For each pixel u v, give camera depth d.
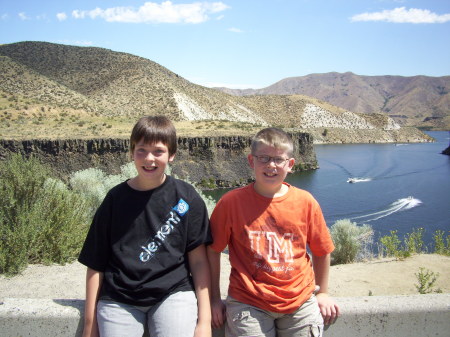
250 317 3.10
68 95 112.12
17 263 6.75
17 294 5.96
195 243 3.26
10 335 3.18
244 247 3.31
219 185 75.38
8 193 7.52
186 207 3.24
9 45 188.50
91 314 3.07
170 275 3.13
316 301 3.32
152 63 177.38
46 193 8.20
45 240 7.46
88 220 9.45
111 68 167.75
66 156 64.62
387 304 3.35
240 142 79.12
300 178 76.75
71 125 82.31
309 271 3.35
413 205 49.75
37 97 104.75
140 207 3.18
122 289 3.04
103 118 93.69
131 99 140.38
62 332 3.18
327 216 43.94
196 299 3.21
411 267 8.73
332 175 81.56
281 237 3.29
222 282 6.99
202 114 153.38
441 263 9.03
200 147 76.31
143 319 3.09
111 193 3.26
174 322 2.95
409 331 3.35
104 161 66.38
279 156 3.27
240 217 3.33
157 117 3.30
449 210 46.75
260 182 3.35
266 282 3.20
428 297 3.45
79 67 171.75
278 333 3.27
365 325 3.34
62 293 6.05
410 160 114.06
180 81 182.12
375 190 62.50
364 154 135.12
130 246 3.14
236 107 198.12
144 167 3.16
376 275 8.29
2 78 110.50
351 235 11.99
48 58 177.88
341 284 7.82
